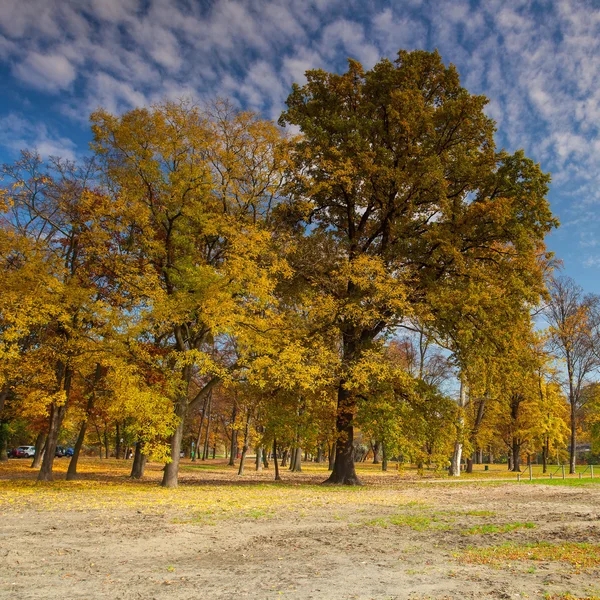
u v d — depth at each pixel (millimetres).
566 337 37156
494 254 22438
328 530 9969
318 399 21641
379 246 24688
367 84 23438
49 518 10609
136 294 17531
